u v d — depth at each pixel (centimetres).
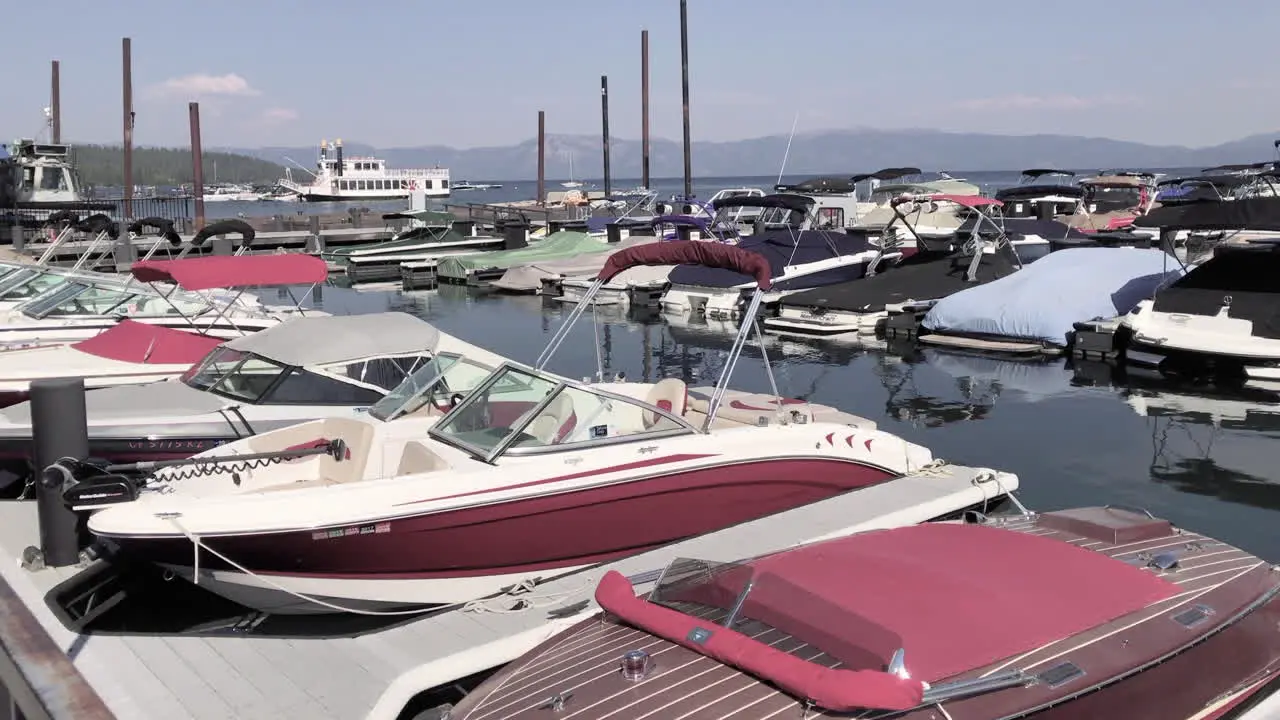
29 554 681
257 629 679
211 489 710
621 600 449
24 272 1455
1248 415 1262
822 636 391
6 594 640
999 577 450
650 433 734
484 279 2911
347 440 754
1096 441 1147
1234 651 454
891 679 354
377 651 566
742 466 754
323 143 10031
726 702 368
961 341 1773
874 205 3244
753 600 422
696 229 2506
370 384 902
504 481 662
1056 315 1670
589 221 3481
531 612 610
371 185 9394
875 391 1436
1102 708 396
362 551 625
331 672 544
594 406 727
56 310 1322
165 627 695
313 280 1156
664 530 732
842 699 349
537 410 698
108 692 523
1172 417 1255
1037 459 1076
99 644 577
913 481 847
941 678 376
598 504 693
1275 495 945
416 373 817
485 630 588
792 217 2367
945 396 1395
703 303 2266
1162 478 1003
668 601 451
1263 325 1428
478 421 718
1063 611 429
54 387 664
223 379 909
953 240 2230
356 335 910
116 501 613
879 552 475
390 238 4025
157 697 518
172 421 838
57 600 636
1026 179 3609
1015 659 396
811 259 2211
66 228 1689
